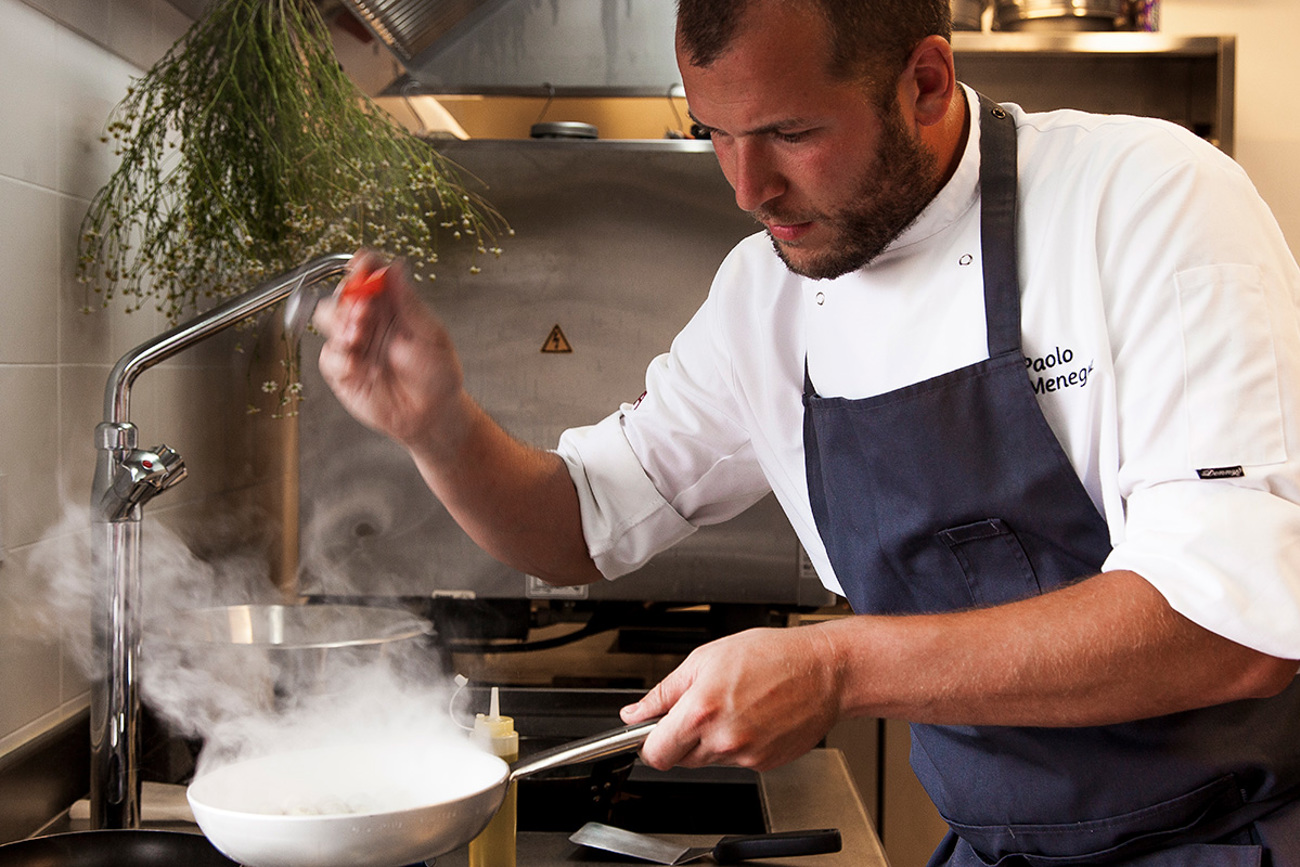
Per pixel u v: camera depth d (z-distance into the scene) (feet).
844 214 2.97
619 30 7.08
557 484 4.01
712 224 6.00
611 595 6.06
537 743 4.52
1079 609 2.60
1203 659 2.53
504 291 6.04
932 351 3.32
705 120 2.89
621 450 4.13
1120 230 2.96
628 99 7.47
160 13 5.25
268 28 4.54
